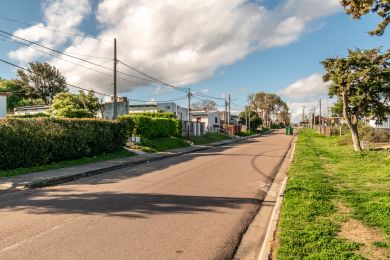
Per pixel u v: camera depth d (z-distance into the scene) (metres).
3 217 8.38
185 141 38.97
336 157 20.23
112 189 12.05
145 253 6.00
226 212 8.85
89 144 22.48
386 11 10.24
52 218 8.20
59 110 32.06
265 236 7.16
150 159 23.42
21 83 79.44
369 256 5.35
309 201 8.96
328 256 5.26
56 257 5.80
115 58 26.97
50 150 18.89
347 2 10.57
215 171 16.58
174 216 8.38
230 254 6.06
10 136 16.22
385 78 21.84
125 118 31.05
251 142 43.69
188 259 5.79
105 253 5.98
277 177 14.91
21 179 14.20
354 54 22.70
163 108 55.59
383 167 15.01
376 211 7.77
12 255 5.89
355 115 23.62
